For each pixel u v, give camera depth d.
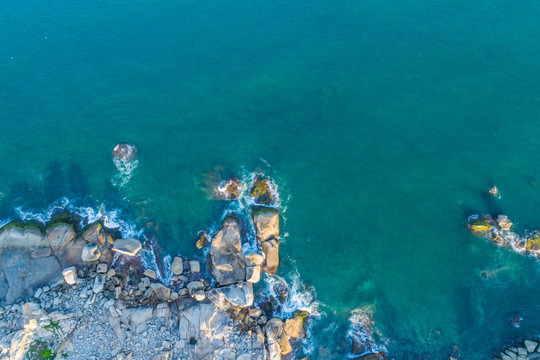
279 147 62.53
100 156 61.22
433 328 50.25
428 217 57.06
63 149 61.69
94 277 50.72
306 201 58.12
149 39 74.81
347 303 51.88
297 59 72.25
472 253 54.47
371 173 60.44
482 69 70.88
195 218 56.56
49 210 55.66
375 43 74.62
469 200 58.03
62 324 46.91
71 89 67.75
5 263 50.22
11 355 44.56
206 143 62.88
